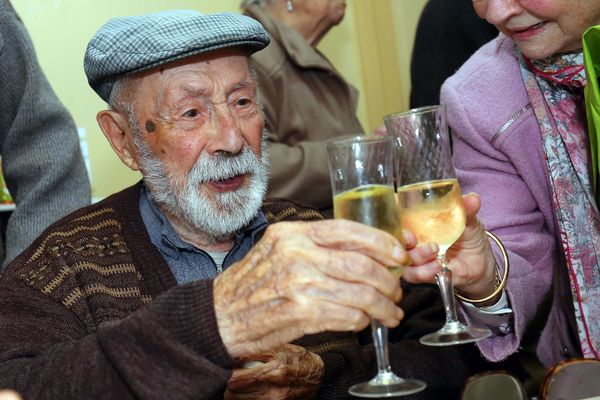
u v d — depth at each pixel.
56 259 1.80
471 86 2.01
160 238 1.88
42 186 2.31
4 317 1.72
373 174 1.33
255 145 1.83
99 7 3.46
